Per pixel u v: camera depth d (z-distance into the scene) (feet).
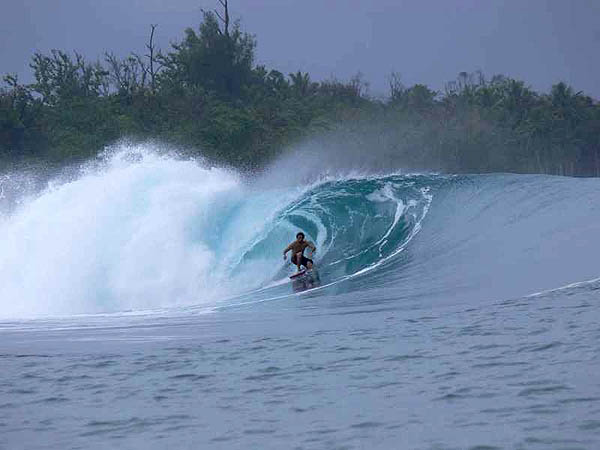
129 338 115.96
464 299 146.82
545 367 72.13
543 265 181.68
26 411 65.57
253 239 255.70
